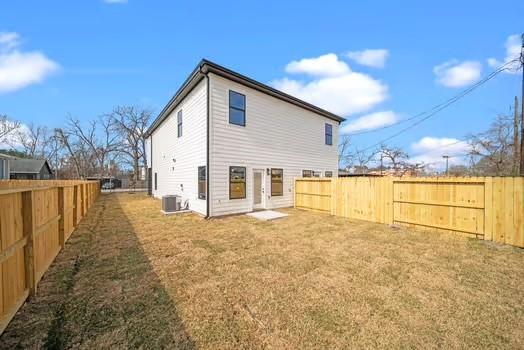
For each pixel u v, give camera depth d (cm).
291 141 1242
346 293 331
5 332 242
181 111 1212
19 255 282
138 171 3934
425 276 387
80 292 327
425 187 709
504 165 1902
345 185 934
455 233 648
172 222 827
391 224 779
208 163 901
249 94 1045
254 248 535
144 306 294
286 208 1168
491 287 349
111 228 730
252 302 306
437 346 228
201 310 287
